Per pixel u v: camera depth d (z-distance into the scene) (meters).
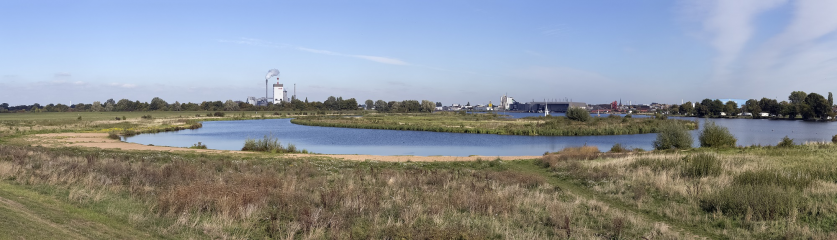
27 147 36.59
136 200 13.79
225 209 12.38
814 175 20.45
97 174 17.64
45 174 16.64
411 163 31.47
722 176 20.27
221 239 10.20
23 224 8.73
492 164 30.59
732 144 46.38
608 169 24.41
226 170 24.58
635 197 17.61
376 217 12.48
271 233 11.02
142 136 69.69
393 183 19.66
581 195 19.00
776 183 18.05
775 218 13.37
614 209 15.33
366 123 98.31
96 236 9.02
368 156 37.44
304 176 22.31
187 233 10.33
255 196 13.88
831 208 14.02
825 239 11.20
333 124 98.38
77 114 164.75
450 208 14.46
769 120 148.62
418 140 63.03
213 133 77.38
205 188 14.15
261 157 34.97
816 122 133.12
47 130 67.94
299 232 11.36
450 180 21.31
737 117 177.38
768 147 42.59
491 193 16.50
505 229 12.09
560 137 68.88
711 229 12.87
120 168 19.98
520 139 64.94
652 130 78.44
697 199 16.19
